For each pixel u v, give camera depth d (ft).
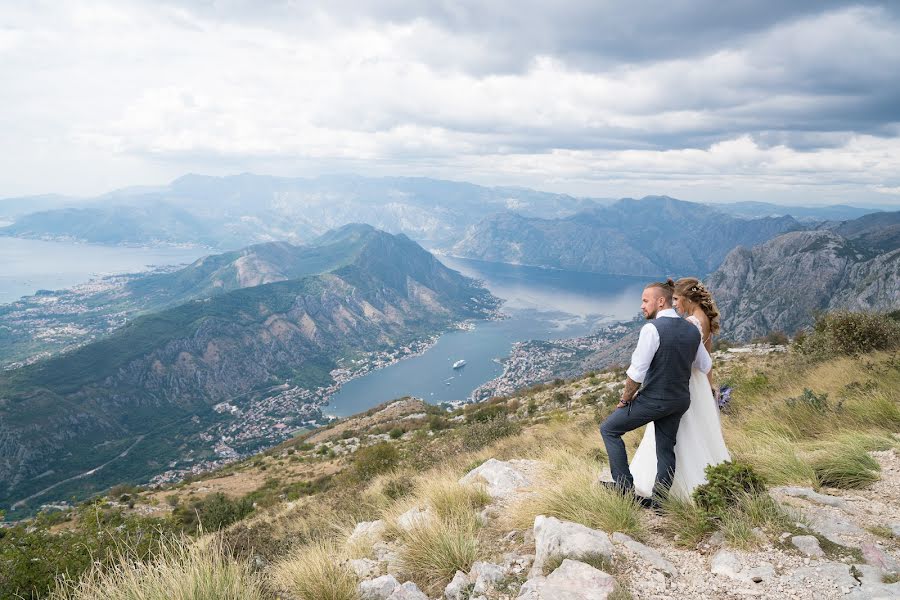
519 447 40.55
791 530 11.15
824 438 21.26
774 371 49.44
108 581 11.48
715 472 12.85
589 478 15.67
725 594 9.37
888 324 44.52
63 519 32.76
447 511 17.02
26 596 19.99
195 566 11.24
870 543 10.40
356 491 38.40
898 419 21.47
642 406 13.48
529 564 11.78
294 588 13.05
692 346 13.12
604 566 10.59
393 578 12.76
